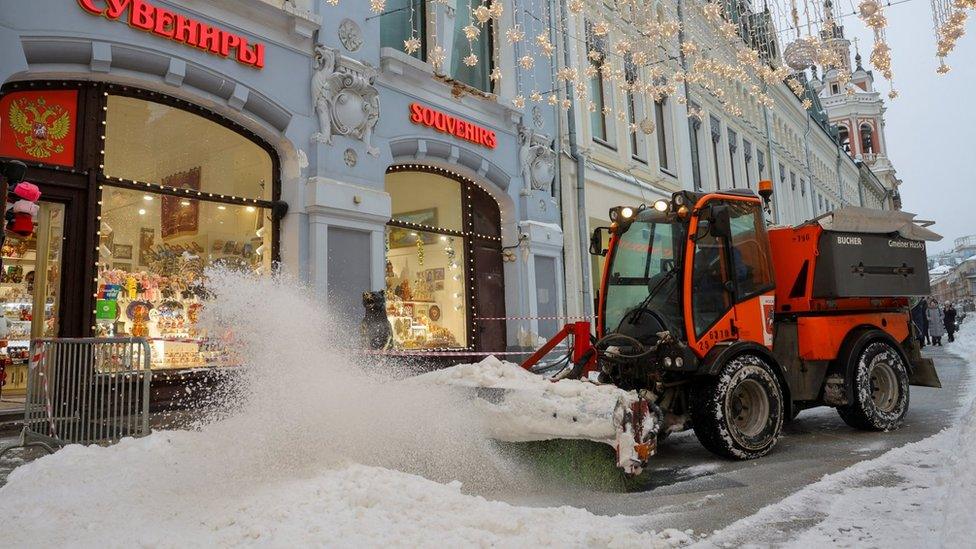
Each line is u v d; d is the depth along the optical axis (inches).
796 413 247.0
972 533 104.8
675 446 231.0
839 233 248.2
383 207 359.9
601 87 600.4
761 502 152.7
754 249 235.6
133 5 268.7
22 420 248.5
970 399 312.5
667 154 712.4
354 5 363.3
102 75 265.4
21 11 240.2
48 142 256.2
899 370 254.7
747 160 947.3
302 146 331.0
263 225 328.5
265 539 114.7
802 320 240.1
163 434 198.2
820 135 1389.0
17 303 279.0
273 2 327.9
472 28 340.8
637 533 125.1
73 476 162.4
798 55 372.8
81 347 215.5
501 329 461.7
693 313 207.2
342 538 113.5
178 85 285.6
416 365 382.9
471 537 115.2
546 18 518.6
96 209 266.5
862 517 133.6
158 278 288.4
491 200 471.2
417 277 409.7
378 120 371.6
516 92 479.8
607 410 164.2
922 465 179.2
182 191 297.0
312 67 339.9
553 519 127.7
